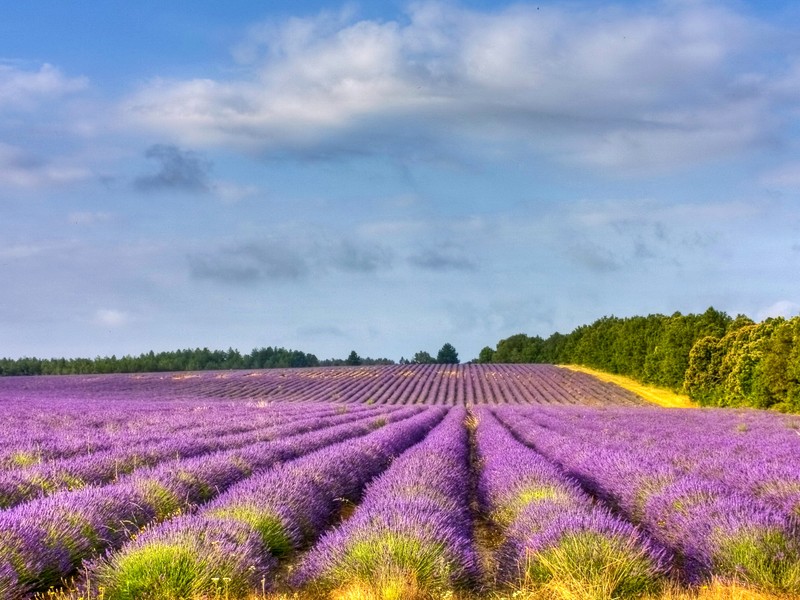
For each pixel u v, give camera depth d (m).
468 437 25.14
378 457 14.22
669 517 7.94
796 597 5.46
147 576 5.70
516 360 123.44
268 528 7.68
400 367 91.69
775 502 8.71
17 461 11.70
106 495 8.13
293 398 56.66
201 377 77.38
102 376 81.19
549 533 6.48
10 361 105.56
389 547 6.09
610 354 82.06
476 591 6.08
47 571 6.12
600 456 13.20
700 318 62.12
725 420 27.72
